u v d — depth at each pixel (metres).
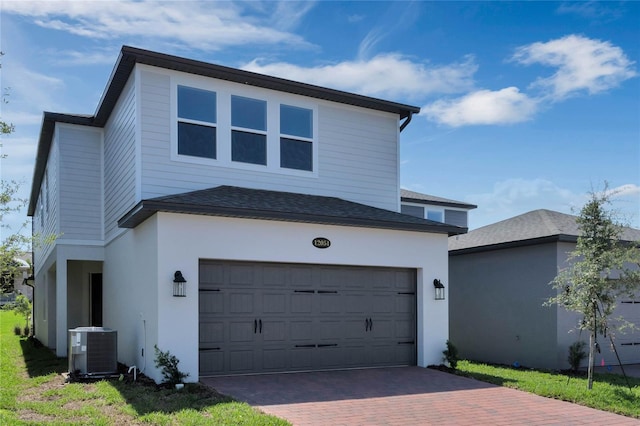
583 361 12.98
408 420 7.02
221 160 11.30
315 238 10.41
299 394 8.23
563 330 12.66
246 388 8.52
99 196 14.07
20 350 15.23
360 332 10.96
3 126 9.31
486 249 14.55
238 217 9.61
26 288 29.11
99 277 15.94
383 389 8.87
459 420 7.13
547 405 8.15
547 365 12.73
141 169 10.43
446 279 11.85
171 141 10.77
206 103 11.30
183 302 8.96
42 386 9.08
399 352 11.37
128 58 10.54
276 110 12.12
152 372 8.93
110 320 12.84
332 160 12.80
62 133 13.84
